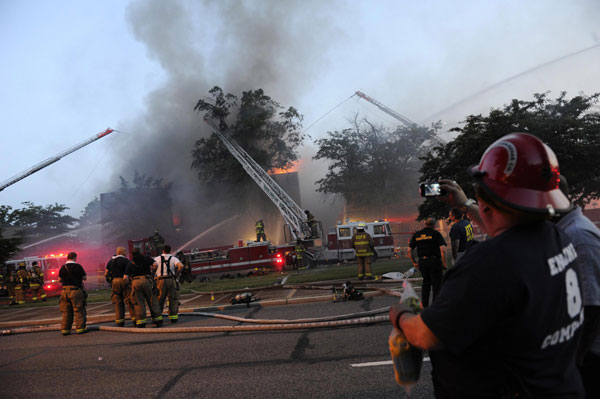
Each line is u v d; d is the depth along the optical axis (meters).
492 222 1.33
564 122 14.52
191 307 11.00
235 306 10.08
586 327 1.61
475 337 1.13
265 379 4.23
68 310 8.35
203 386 4.19
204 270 22.80
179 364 5.14
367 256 12.65
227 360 5.11
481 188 1.31
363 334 5.79
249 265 22.50
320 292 11.20
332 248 23.25
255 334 6.55
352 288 9.42
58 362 5.86
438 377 1.32
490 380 1.19
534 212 1.18
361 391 3.65
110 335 7.88
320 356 4.90
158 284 8.70
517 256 1.15
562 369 1.20
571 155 14.49
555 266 1.21
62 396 4.26
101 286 25.42
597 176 15.20
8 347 7.48
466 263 1.19
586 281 1.64
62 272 8.31
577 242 1.72
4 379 5.12
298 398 3.62
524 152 1.22
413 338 1.28
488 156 1.31
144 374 4.82
